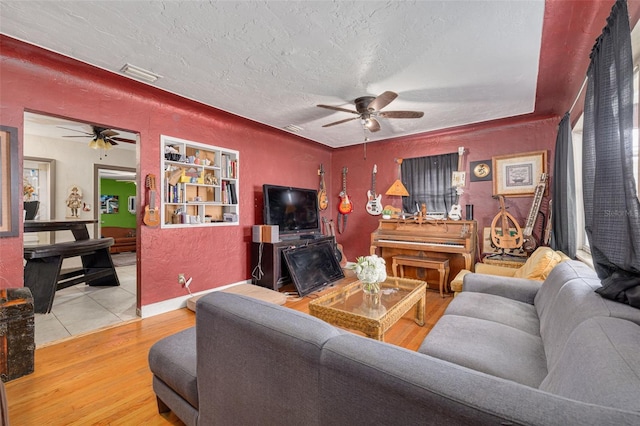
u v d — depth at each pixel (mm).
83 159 5625
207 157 3775
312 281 3938
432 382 684
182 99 3053
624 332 961
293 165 4793
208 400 1219
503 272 3033
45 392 1785
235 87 2770
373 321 1878
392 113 2809
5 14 1745
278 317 1037
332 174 5617
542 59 2248
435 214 4371
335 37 1984
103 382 1893
